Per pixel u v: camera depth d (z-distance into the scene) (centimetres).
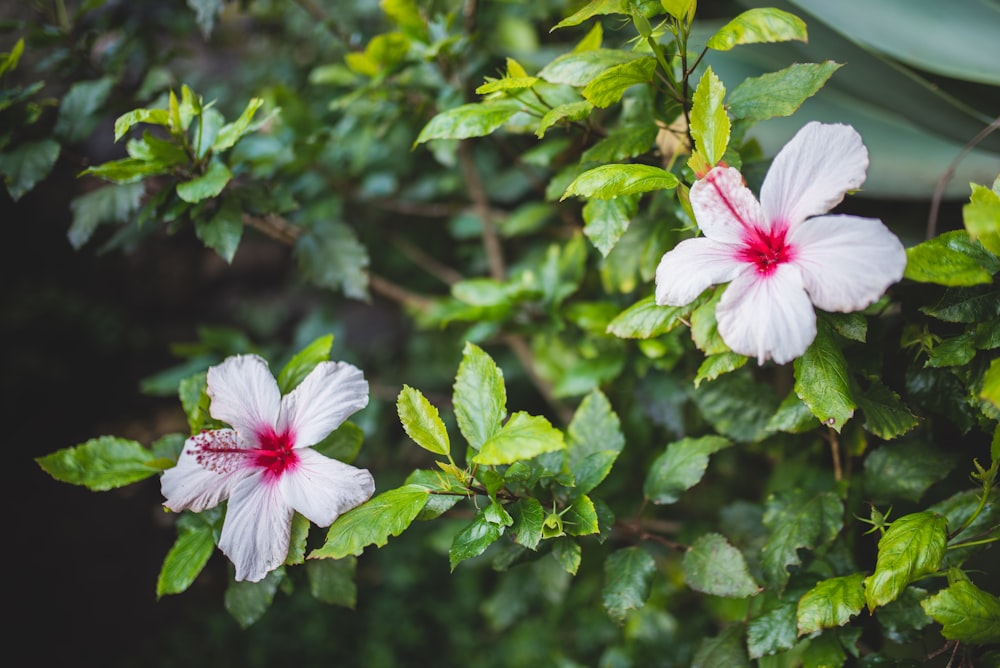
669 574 94
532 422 63
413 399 65
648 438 89
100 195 80
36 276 174
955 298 64
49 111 109
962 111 82
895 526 62
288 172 93
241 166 80
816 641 68
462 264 131
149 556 147
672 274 62
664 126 69
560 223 104
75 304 174
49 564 144
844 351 69
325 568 72
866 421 66
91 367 174
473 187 103
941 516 63
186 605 138
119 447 72
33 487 155
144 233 88
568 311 82
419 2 86
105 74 88
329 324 108
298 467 66
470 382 66
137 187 80
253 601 71
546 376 92
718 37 63
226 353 95
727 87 87
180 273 181
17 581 140
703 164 62
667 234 74
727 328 60
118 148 161
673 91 66
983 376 65
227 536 66
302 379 68
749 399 75
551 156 80
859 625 71
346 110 95
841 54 84
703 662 72
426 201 115
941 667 73
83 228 80
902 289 67
